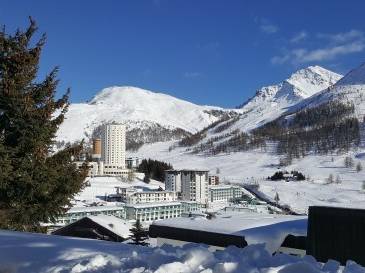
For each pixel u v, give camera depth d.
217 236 11.26
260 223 11.83
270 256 6.12
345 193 133.75
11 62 15.27
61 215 15.42
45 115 14.95
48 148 15.35
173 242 12.27
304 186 153.25
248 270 5.32
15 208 14.48
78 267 5.98
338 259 9.55
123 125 190.50
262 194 140.25
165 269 5.49
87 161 15.95
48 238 8.30
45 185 14.39
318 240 9.86
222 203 125.06
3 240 8.02
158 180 168.38
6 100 14.58
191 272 5.48
